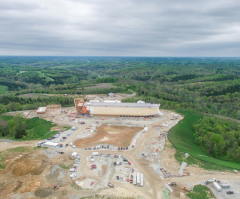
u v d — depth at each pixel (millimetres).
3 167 98312
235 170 99625
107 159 110375
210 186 87375
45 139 134125
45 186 85500
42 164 102312
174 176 95188
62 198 78812
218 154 125688
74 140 134750
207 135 143125
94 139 137625
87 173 96562
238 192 83750
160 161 109438
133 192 83750
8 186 84500
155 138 139625
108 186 87375
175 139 140500
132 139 138375
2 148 118000
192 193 83375
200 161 109500
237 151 118125
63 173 95875
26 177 91312
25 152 114125
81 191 83438
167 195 82438
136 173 96750
